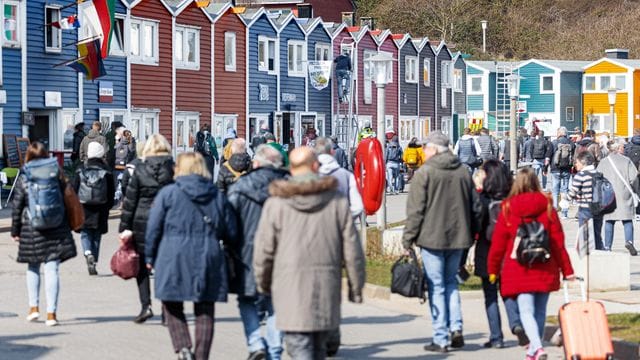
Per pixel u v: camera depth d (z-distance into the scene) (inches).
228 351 879.7
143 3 3073.3
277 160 792.9
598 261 1259.2
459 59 5295.3
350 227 647.1
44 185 957.8
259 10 3690.9
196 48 3358.8
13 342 899.4
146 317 989.8
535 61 6530.5
